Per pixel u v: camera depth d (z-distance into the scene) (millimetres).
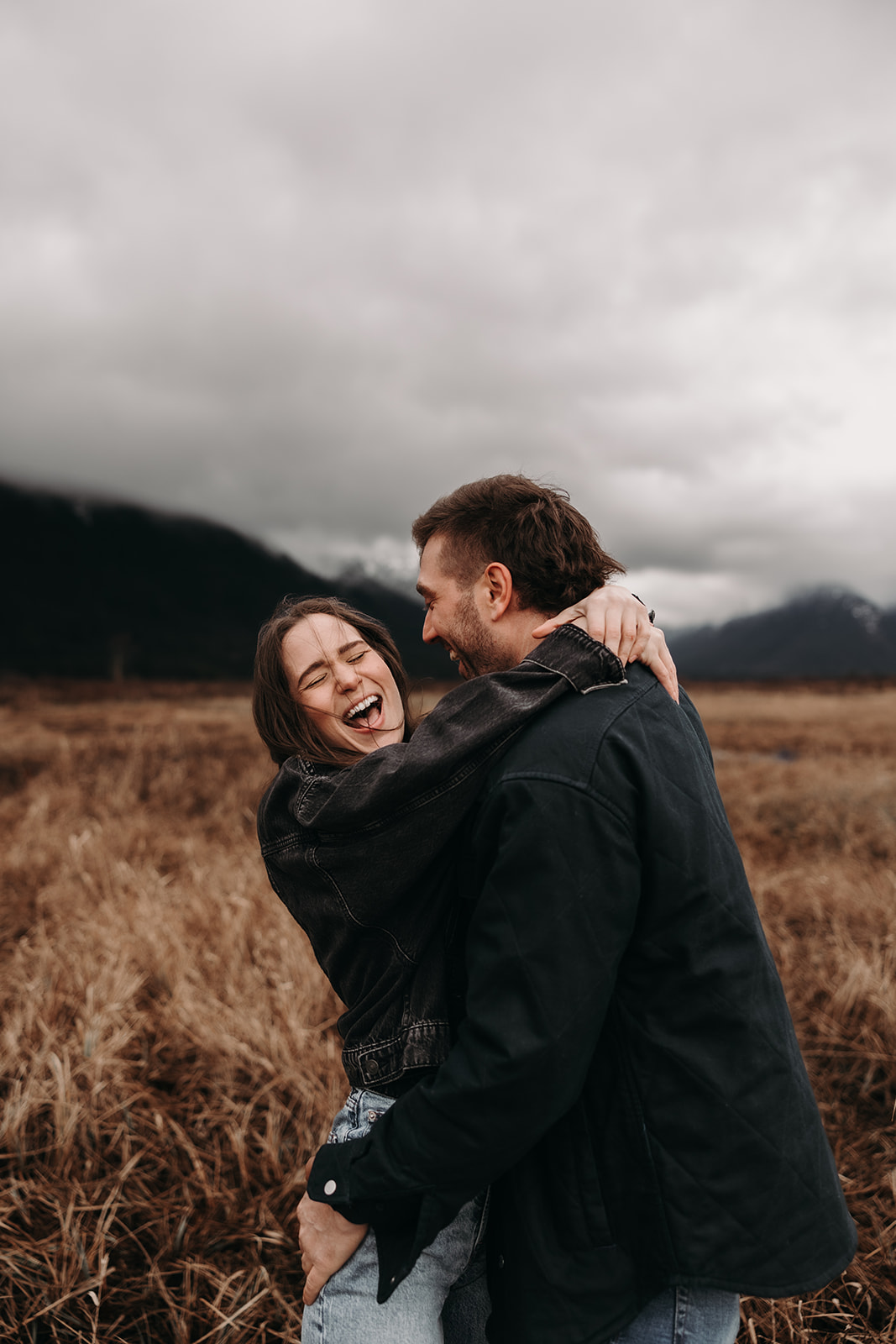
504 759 987
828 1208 978
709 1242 919
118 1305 1790
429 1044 1072
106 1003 2861
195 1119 2436
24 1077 2523
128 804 6516
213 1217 2066
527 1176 1008
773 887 4285
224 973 3201
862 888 4129
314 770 1172
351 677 1241
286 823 1164
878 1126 2385
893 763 9281
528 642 1179
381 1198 956
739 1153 924
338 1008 2992
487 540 1168
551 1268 963
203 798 7137
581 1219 960
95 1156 2223
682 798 967
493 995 901
